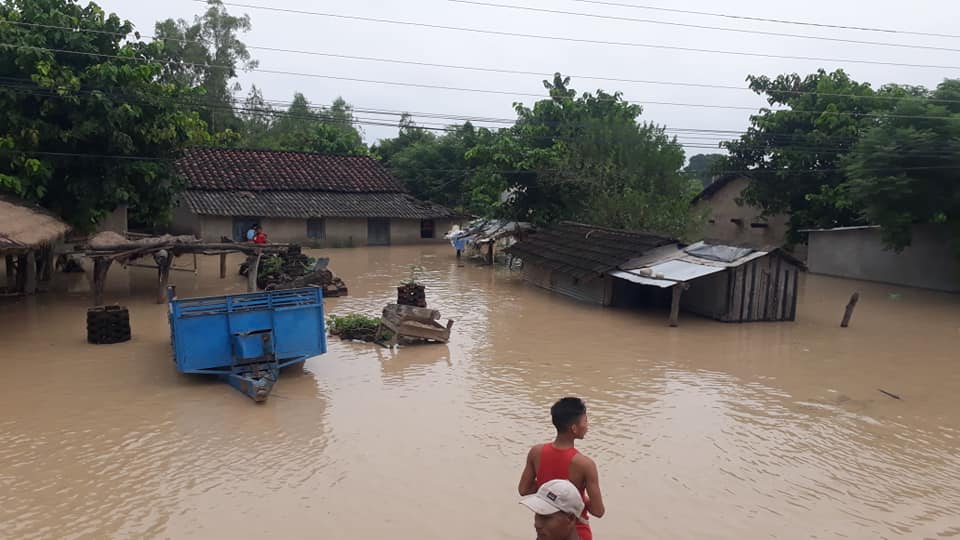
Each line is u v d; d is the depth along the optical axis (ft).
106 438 29.96
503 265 103.24
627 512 23.80
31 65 60.90
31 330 50.85
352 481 25.89
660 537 22.08
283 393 37.04
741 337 53.72
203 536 21.63
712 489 25.82
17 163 59.93
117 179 66.08
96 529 22.02
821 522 23.32
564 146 108.58
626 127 103.76
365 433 31.04
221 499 24.25
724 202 127.54
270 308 39.83
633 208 92.79
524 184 110.63
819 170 98.78
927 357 47.73
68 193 65.77
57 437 29.99
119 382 38.32
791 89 106.93
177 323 37.45
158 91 68.33
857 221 96.73
